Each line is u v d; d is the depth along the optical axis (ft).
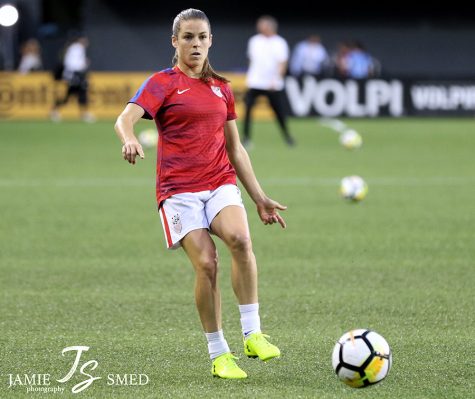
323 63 396.57
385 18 433.07
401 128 324.60
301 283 105.40
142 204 164.45
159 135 73.72
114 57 427.33
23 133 303.48
